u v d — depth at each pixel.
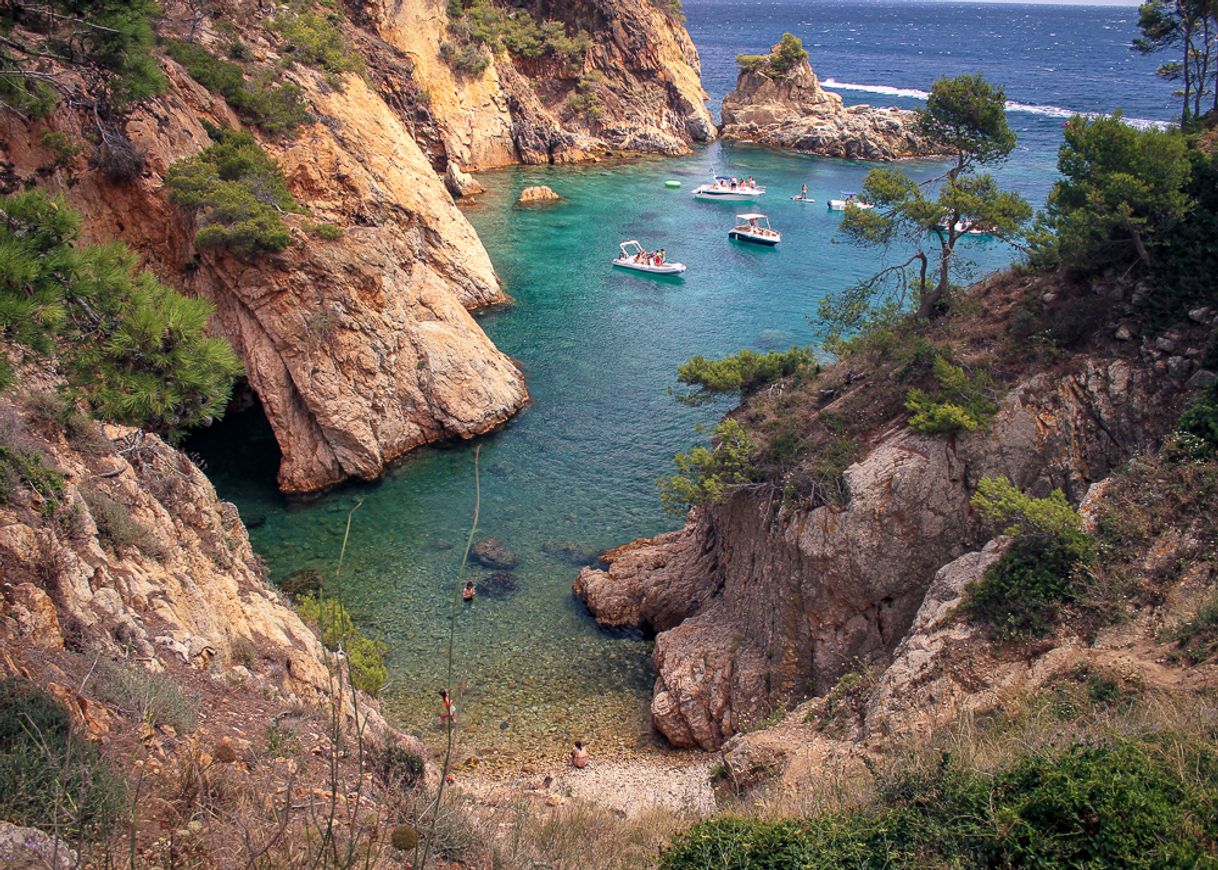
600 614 30.48
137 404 12.42
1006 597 19.27
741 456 26.78
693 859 11.27
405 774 13.40
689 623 28.58
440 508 37.19
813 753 18.78
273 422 38.00
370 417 39.50
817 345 51.38
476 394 43.09
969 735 14.65
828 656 23.98
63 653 11.95
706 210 84.50
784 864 10.94
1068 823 10.16
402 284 42.88
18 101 19.27
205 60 49.44
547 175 97.19
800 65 120.25
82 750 9.34
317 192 51.41
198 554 18.95
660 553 32.50
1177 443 20.48
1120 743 11.58
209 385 13.10
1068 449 23.08
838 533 23.53
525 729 25.38
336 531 35.25
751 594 26.97
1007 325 25.83
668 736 24.97
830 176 99.25
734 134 120.56
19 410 17.03
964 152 27.62
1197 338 22.73
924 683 18.59
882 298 60.00
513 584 32.41
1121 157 24.08
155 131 39.94
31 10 16.28
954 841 10.66
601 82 110.94
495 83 99.56
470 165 97.00
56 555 13.70
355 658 21.80
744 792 18.97
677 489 27.33
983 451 23.08
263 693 15.07
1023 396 23.59
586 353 52.78
